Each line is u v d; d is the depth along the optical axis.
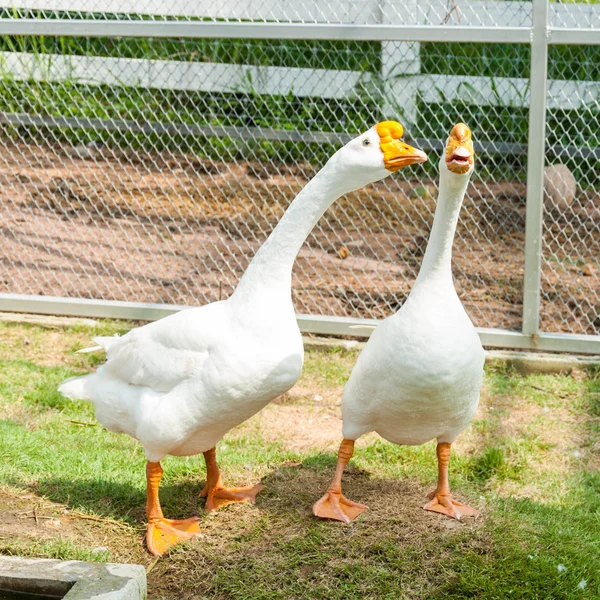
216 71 5.66
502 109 5.55
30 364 4.30
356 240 5.24
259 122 5.74
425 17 4.91
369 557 3.28
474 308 4.73
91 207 5.39
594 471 3.79
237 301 3.32
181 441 3.32
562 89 5.34
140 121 5.73
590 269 4.98
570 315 4.68
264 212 5.39
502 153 5.51
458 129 3.19
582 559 3.31
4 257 5.00
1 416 3.96
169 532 3.37
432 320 3.25
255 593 3.19
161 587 3.24
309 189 3.30
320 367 4.38
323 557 3.27
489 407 4.13
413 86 5.49
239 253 5.09
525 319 4.37
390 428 3.39
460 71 5.49
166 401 3.30
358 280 4.92
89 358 4.39
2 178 5.54
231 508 3.49
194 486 3.63
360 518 3.40
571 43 4.17
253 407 3.33
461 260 5.09
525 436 3.96
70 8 4.91
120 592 3.03
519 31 4.17
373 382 3.31
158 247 5.12
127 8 5.07
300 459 3.79
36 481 3.58
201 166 5.75
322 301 4.78
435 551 3.29
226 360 3.26
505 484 3.72
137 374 3.34
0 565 3.12
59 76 5.59
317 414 4.10
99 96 5.72
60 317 4.65
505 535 3.35
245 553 3.31
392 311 4.71
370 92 5.53
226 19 5.13
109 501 3.52
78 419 3.98
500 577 3.23
